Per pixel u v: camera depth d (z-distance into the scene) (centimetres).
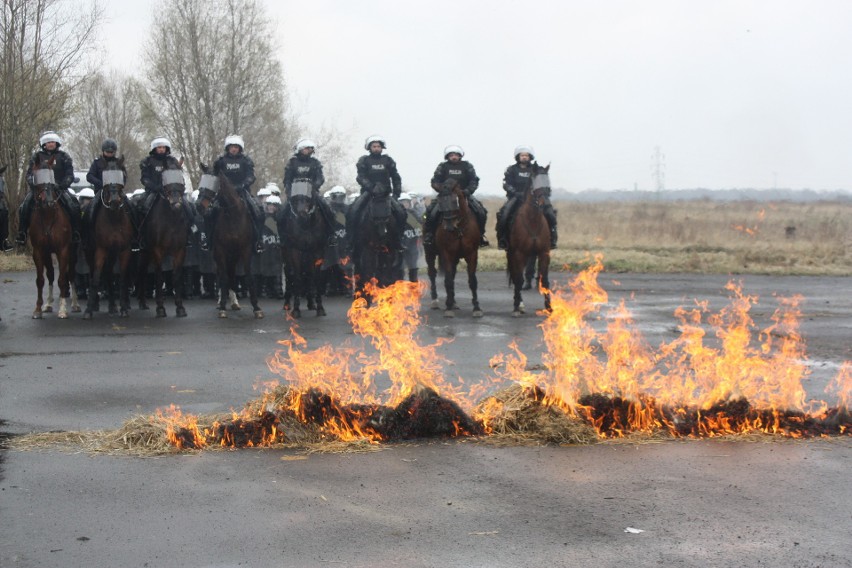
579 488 666
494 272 2794
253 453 761
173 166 1617
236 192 1661
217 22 4197
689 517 605
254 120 4269
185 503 633
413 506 627
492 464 728
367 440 791
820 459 742
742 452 763
